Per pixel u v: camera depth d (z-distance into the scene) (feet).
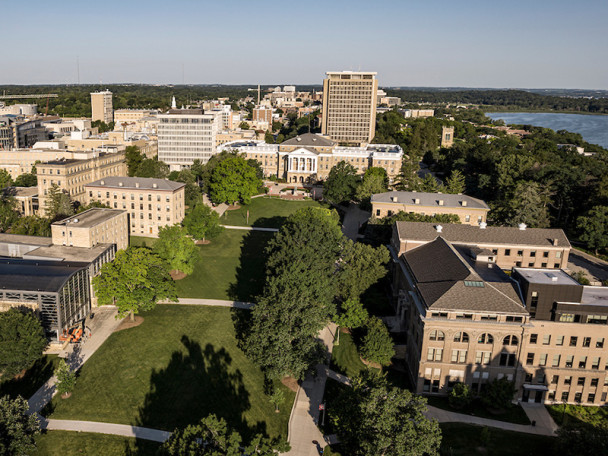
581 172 554.87
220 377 276.62
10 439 194.18
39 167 554.87
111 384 265.75
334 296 353.72
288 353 261.44
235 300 374.43
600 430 214.69
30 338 264.52
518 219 487.20
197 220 481.46
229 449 169.78
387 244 426.51
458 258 303.89
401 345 309.63
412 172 651.66
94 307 351.67
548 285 261.85
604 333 263.49
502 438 237.45
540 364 269.23
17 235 400.06
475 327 262.88
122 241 445.37
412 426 186.29
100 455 216.74
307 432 239.50
